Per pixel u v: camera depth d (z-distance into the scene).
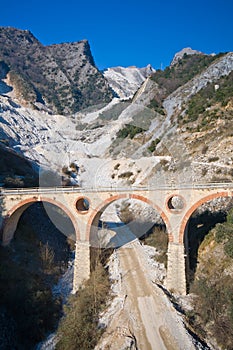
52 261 49.84
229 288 36.00
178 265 39.50
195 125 78.94
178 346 29.05
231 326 32.16
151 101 126.69
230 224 43.75
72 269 51.09
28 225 54.12
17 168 77.31
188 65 149.12
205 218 50.41
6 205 45.56
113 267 46.69
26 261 46.16
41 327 36.72
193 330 32.47
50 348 33.41
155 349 28.77
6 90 182.25
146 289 39.66
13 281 40.59
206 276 40.34
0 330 32.94
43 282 44.53
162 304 36.06
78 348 31.56
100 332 33.12
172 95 120.31
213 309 34.91
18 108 149.50
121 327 32.12
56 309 40.44
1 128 115.44
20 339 34.44
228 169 55.50
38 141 128.25
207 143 67.75
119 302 37.03
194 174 58.41
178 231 39.66
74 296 41.47
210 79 108.12
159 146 67.69
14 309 37.12
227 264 39.00
